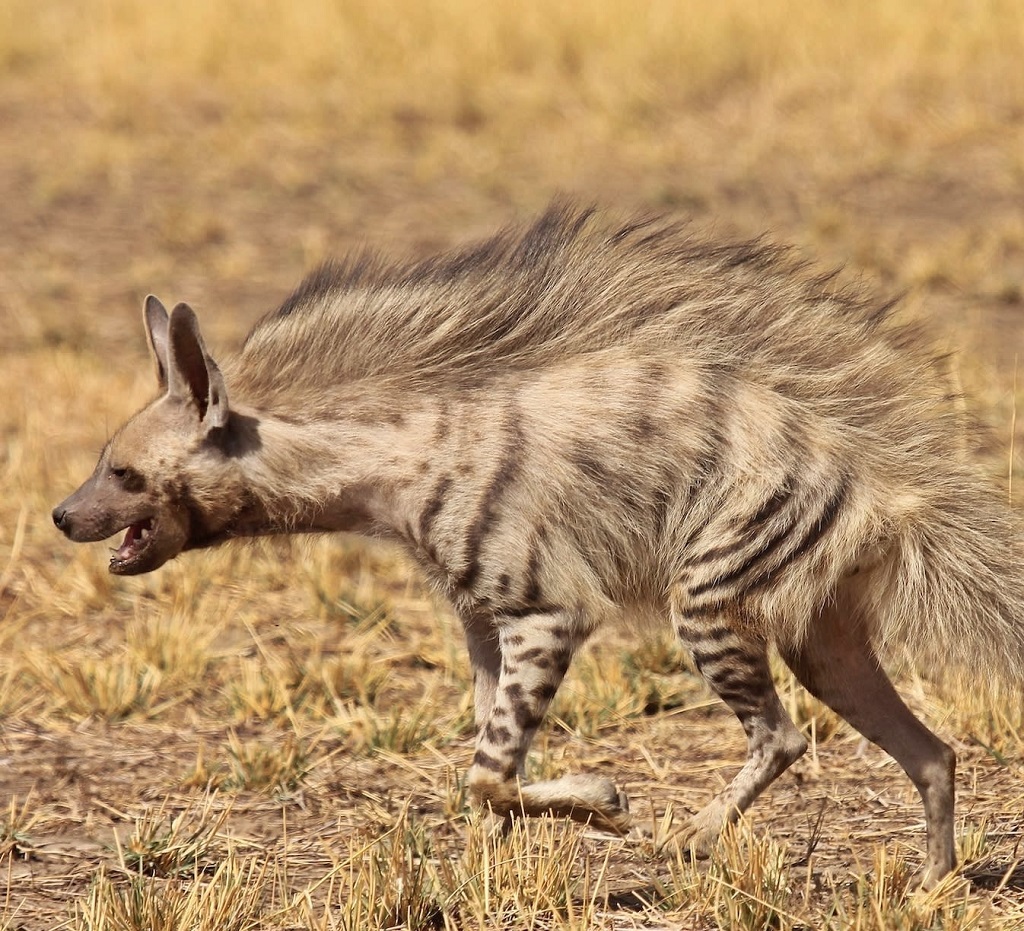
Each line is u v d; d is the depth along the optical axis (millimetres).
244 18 59812
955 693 18766
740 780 15180
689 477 14969
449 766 18219
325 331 15953
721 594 14805
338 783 18000
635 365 15273
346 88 55562
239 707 20078
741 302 15625
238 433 15680
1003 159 47344
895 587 14953
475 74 55000
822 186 46375
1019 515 15180
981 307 36812
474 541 15016
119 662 21188
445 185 48406
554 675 15086
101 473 15977
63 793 17828
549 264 15758
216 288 40531
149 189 48750
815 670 15352
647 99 52938
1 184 48938
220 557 24500
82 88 57406
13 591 24047
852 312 16000
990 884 14781
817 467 14820
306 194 48125
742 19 55188
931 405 15703
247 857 15961
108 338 36781
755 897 13680
